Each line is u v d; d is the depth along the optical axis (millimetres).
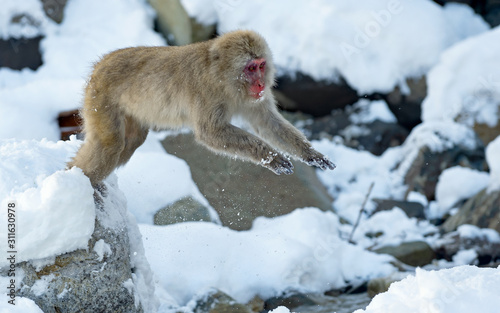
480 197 11164
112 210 6375
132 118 7082
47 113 11297
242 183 11148
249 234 9297
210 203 10891
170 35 14953
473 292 4613
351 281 9203
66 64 14094
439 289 4660
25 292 5598
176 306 7730
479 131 13625
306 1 14617
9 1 14242
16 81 13688
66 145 7055
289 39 14500
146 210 9820
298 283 8680
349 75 14406
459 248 10188
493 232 10344
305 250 9047
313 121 14703
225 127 6711
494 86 13680
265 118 7082
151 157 10492
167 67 6914
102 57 7176
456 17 16328
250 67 6754
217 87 6750
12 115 10906
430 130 13133
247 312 7781
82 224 5680
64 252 5730
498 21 16828
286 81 14375
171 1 14625
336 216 11227
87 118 6844
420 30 14609
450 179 12344
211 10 14508
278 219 10227
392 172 13305
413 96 14508
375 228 11125
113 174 7168
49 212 5508
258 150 6445
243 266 8648
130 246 6812
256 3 14680
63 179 5586
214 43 6848
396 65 14492
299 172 11656
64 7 14766
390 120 14562
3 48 14031
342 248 9625
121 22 14844
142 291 6703
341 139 14273
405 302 4773
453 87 13906
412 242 10258
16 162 5961
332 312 8109
